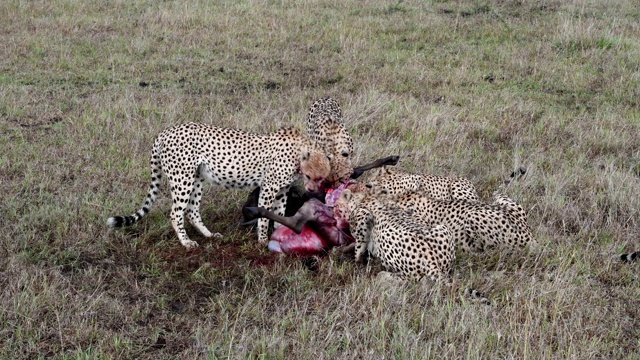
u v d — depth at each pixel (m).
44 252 7.20
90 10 16.98
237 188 8.01
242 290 6.82
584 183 9.23
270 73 13.60
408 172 9.02
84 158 9.61
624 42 15.25
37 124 10.84
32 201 8.30
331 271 7.07
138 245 7.60
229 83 13.05
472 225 7.38
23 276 6.59
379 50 15.07
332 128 9.21
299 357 5.69
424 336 6.00
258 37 15.62
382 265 7.16
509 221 7.30
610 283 7.05
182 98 11.95
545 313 6.21
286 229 7.56
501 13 17.66
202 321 6.32
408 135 10.72
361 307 6.33
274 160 7.78
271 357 5.69
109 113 11.09
